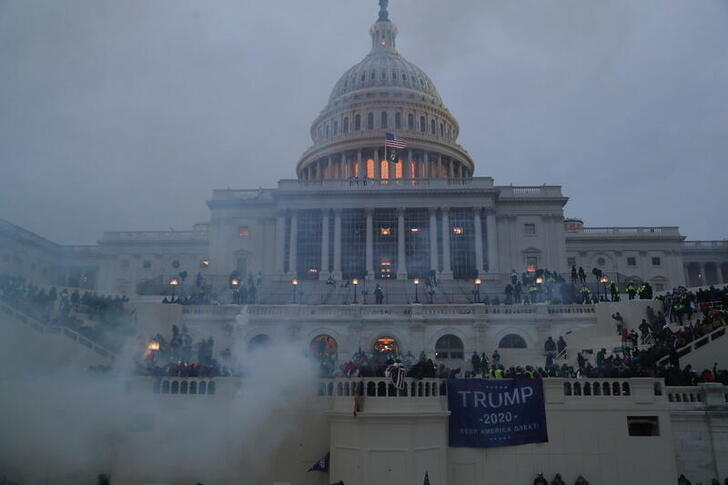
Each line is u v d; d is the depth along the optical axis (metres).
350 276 71.50
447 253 71.56
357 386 26.42
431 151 95.75
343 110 102.56
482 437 27.12
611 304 45.47
